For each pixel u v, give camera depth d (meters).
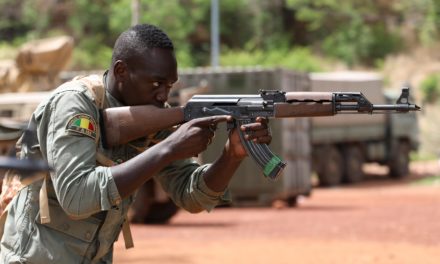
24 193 6.92
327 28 83.25
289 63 73.25
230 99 6.95
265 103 6.88
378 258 17.53
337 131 44.78
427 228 23.20
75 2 75.50
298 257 17.70
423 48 80.94
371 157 50.12
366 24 82.62
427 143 66.31
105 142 6.98
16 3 78.00
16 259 6.89
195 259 17.31
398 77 76.88
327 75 44.75
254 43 79.19
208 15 77.19
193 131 6.71
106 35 75.50
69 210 6.58
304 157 33.69
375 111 6.88
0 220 7.03
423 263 16.94
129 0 73.31
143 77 6.89
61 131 6.66
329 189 43.91
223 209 31.41
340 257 17.70
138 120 6.93
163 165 6.63
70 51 24.73
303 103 6.87
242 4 79.75
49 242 6.86
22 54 24.05
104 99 6.97
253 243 20.22
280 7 82.25
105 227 7.05
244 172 31.39
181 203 7.62
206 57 75.69
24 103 21.30
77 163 6.59
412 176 54.12
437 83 73.06
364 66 80.50
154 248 19.14
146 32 6.91
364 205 32.59
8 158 4.46
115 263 16.77
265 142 6.93
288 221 26.03
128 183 6.55
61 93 6.81
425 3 79.44
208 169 7.36
